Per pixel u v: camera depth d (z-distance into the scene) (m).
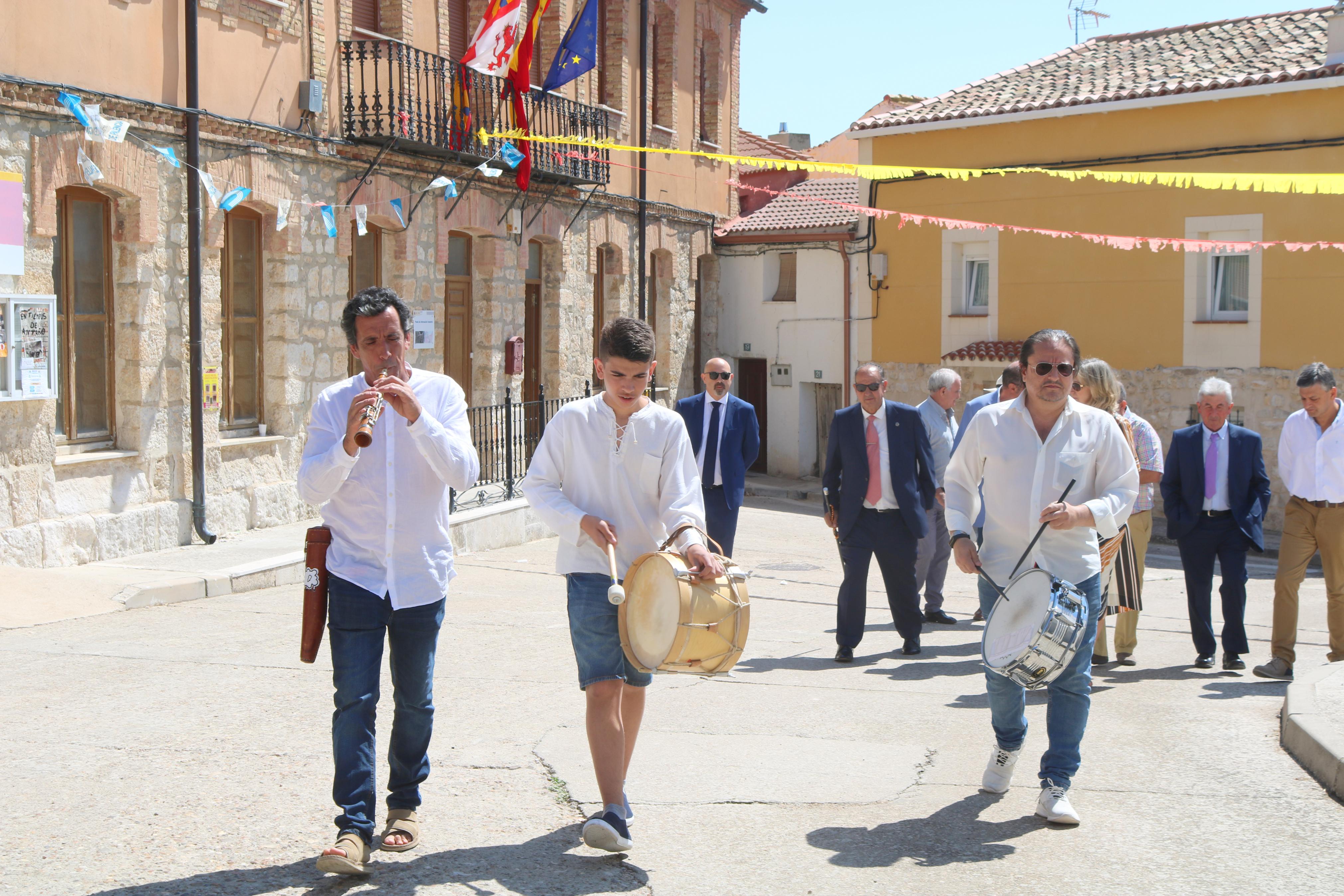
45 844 4.32
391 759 4.38
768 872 4.13
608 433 4.44
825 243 24.80
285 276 14.16
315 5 14.48
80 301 11.83
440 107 16.41
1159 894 3.93
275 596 10.30
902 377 23.80
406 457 4.20
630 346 4.33
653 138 23.12
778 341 25.83
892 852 4.32
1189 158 20.19
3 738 5.71
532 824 4.62
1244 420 20.09
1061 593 4.50
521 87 17.58
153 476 12.39
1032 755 5.64
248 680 6.98
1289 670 7.77
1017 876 4.09
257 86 13.66
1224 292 20.44
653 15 23.19
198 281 12.69
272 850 4.28
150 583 9.90
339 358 15.16
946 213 22.89
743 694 7.07
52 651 7.75
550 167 19.12
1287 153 19.27
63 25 11.20
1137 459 8.19
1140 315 20.92
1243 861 4.21
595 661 4.32
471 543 13.81
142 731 5.85
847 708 6.68
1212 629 8.16
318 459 4.05
